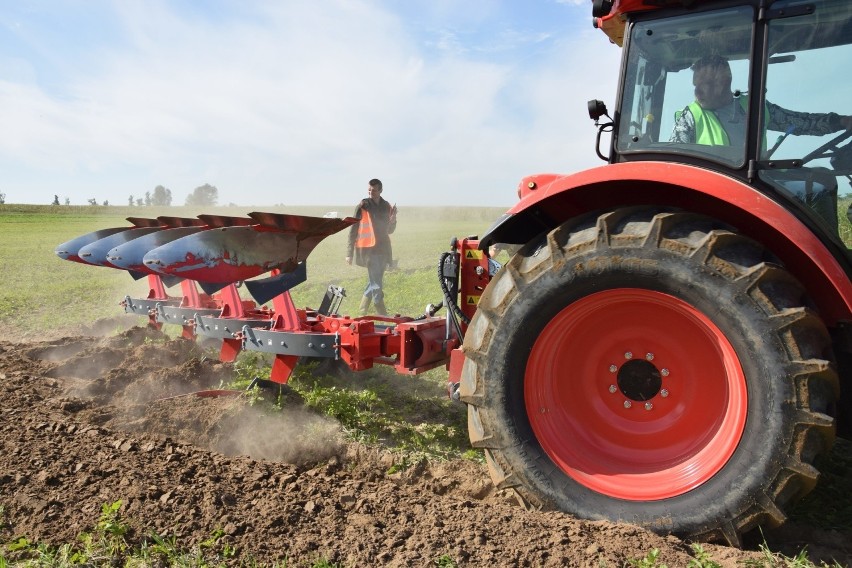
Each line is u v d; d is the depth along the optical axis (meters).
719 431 2.82
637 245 2.79
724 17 3.04
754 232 2.93
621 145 3.28
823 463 3.65
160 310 6.18
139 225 6.47
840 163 2.87
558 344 3.07
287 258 4.75
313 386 5.23
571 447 3.05
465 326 4.22
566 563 2.54
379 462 3.95
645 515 2.79
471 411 3.13
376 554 2.64
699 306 2.71
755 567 2.51
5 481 3.10
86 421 4.07
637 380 3.06
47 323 9.34
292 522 2.90
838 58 2.86
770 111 2.94
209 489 3.12
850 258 2.92
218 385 4.97
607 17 3.38
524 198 3.25
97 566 2.49
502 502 3.40
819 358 2.54
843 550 2.81
